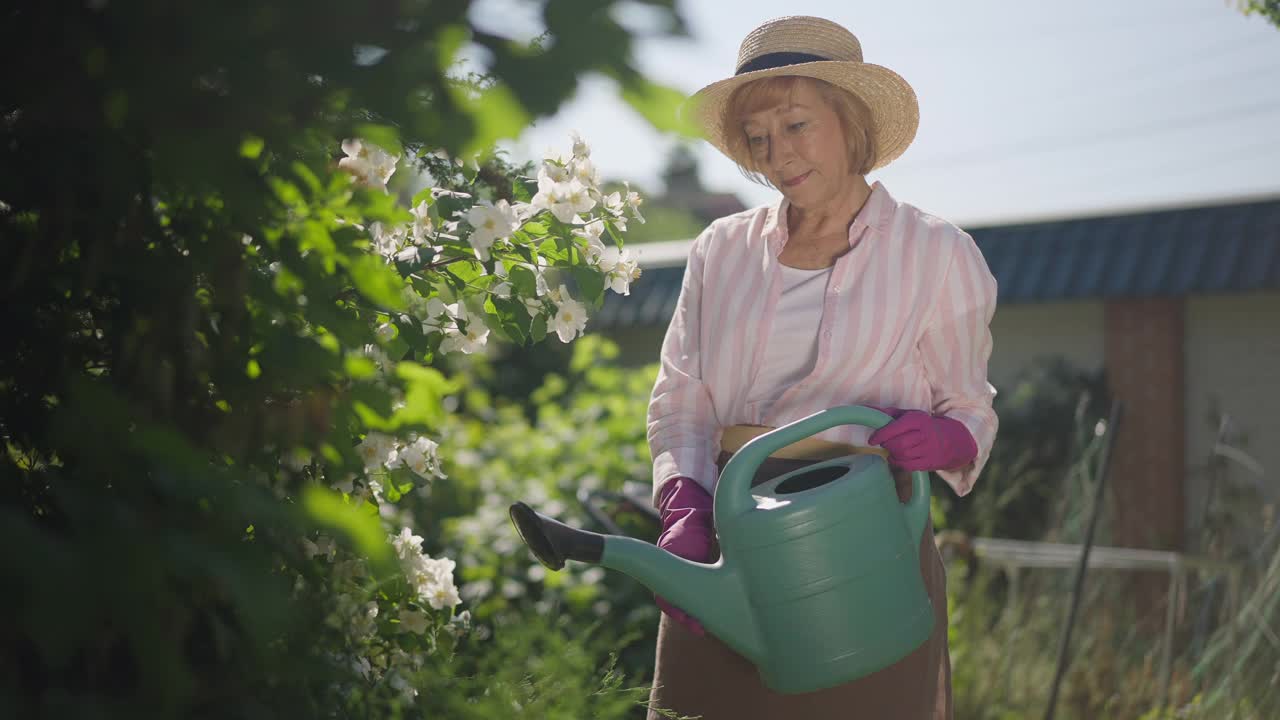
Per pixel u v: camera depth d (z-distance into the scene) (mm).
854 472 1245
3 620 494
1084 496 3521
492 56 528
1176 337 6727
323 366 841
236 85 564
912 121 1493
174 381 787
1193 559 3008
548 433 3916
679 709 1379
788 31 1455
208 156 582
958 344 1433
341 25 546
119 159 708
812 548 1181
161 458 547
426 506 2939
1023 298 6992
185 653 711
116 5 545
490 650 1272
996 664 3053
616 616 2705
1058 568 3520
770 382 1461
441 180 1286
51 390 788
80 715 560
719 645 1358
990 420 1426
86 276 764
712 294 1542
